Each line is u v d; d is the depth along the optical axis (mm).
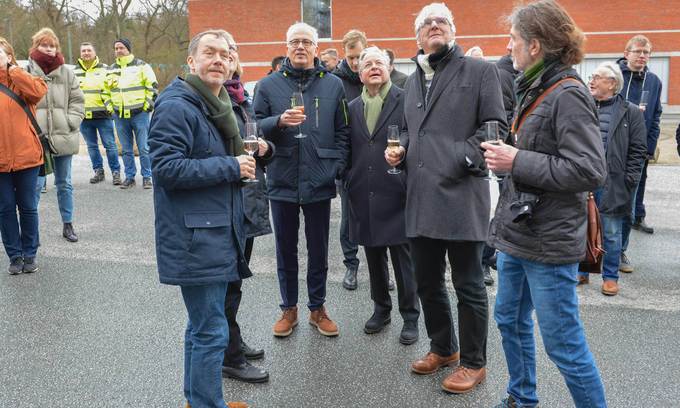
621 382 3461
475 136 3301
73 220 7531
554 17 2562
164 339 4066
